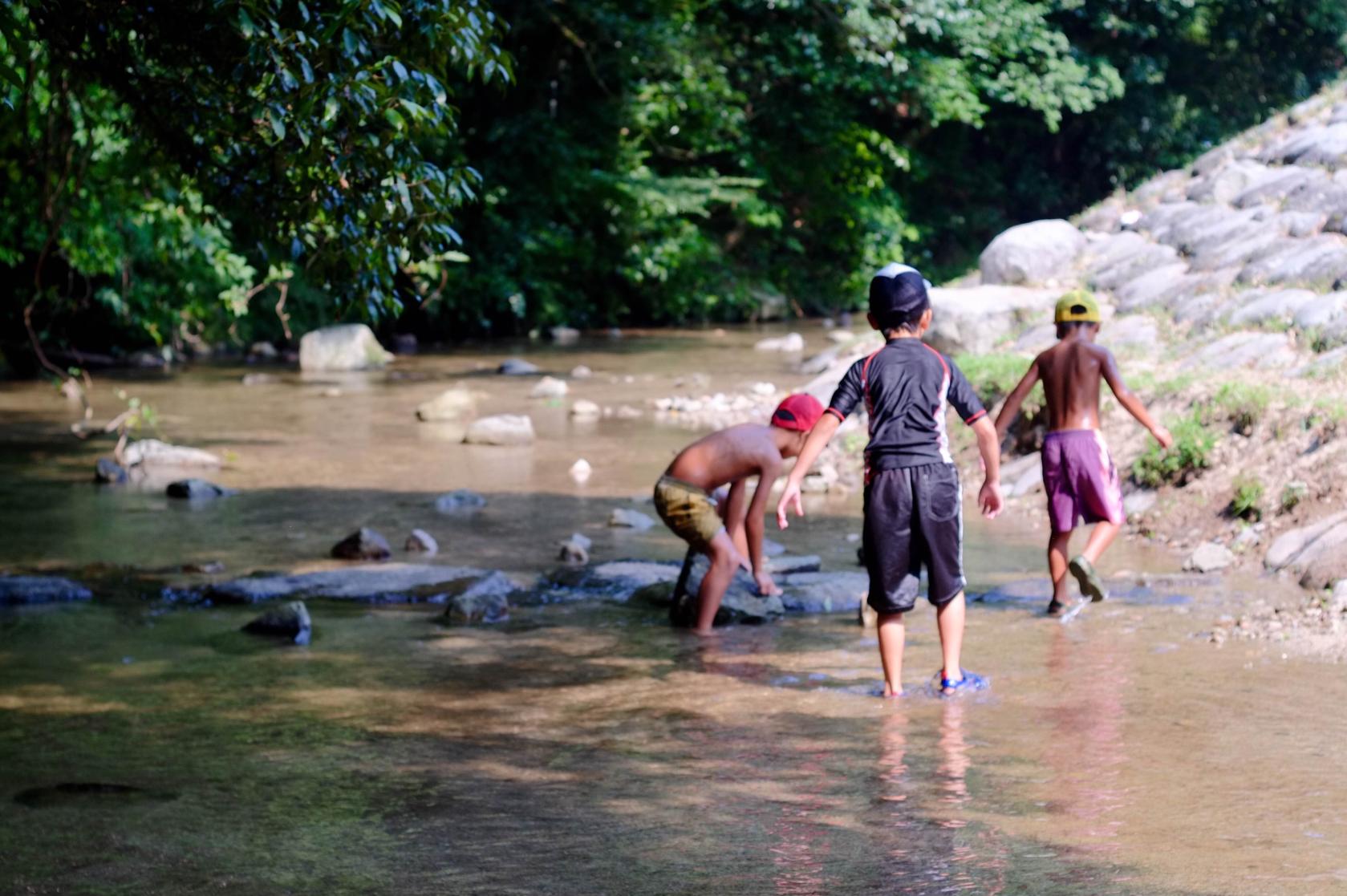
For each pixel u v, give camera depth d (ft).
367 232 23.02
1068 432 23.97
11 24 19.13
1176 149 127.95
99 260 46.11
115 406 54.90
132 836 13.02
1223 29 128.88
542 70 89.92
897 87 98.78
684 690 18.98
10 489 36.91
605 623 23.49
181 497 35.78
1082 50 118.83
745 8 96.22
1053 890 11.21
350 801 14.15
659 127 98.84
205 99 23.41
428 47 22.25
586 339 88.28
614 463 40.98
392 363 72.18
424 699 18.60
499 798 14.20
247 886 11.62
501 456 42.29
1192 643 20.93
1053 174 132.46
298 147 22.63
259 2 20.70
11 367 68.08
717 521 23.03
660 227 94.84
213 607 24.67
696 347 80.84
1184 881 11.42
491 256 89.86
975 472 36.81
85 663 20.62
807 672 19.97
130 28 22.97
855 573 26.86
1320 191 48.49
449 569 26.94
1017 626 22.50
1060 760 15.31
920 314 19.62
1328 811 13.37
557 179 89.86
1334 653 19.88
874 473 18.98
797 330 94.22
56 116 34.91
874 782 14.58
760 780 14.73
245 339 78.48
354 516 33.17
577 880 11.65
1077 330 24.17
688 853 12.34
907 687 18.95
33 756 15.90
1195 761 15.15
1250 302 41.96
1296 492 27.73
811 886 11.42
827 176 107.45
